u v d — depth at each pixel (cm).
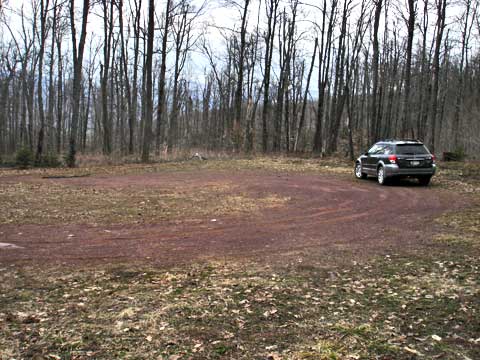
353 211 1120
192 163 2509
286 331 438
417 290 554
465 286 563
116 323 455
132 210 1098
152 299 523
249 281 588
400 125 5228
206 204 1195
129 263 670
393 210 1136
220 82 4266
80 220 977
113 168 2247
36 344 408
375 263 675
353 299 526
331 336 427
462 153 2414
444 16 2716
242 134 3297
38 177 1830
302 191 1467
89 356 386
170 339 420
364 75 4512
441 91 4547
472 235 844
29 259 686
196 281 589
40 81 3123
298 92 4791
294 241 812
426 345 407
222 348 402
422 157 1599
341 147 4275
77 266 654
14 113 5553
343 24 3077
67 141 6241
